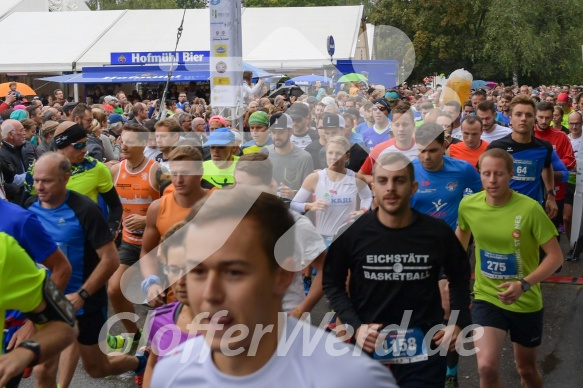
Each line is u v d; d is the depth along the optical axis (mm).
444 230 3221
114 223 5156
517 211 3943
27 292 2350
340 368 1393
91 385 5031
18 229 3080
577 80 26844
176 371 1519
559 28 19672
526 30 17766
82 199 4055
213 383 1449
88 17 24125
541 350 5637
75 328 2490
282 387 1387
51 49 22719
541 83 22594
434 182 4641
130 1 55750
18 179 6734
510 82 19672
